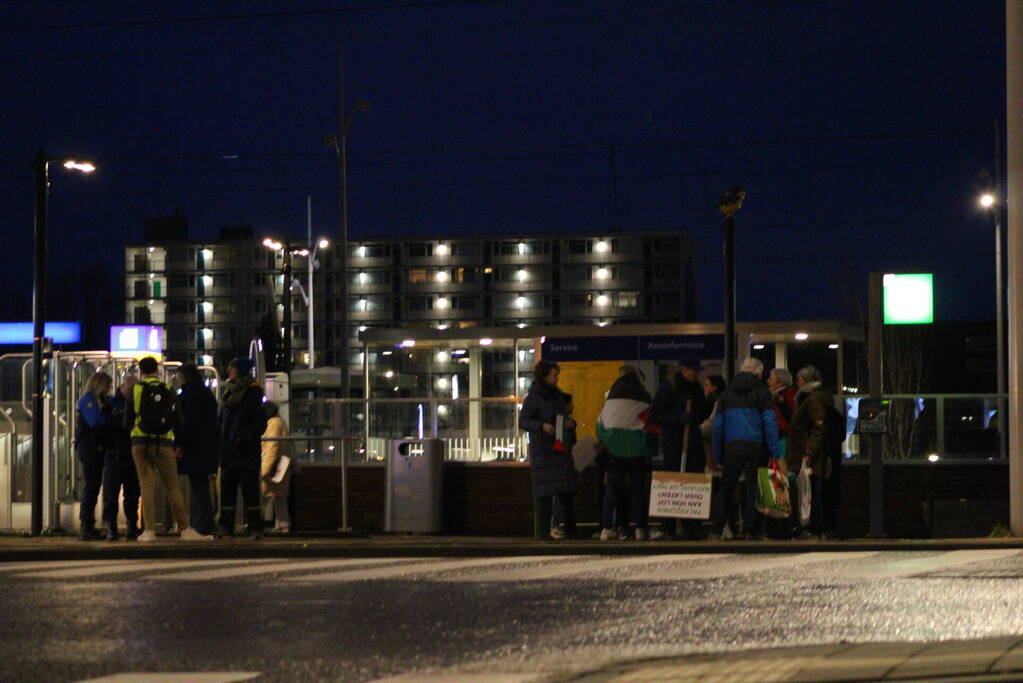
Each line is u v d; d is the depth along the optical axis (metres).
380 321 152.88
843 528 20.62
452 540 17.31
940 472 20.52
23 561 15.41
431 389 33.75
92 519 17.94
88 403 17.88
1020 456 16.69
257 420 17.70
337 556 15.68
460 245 152.62
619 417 17.22
